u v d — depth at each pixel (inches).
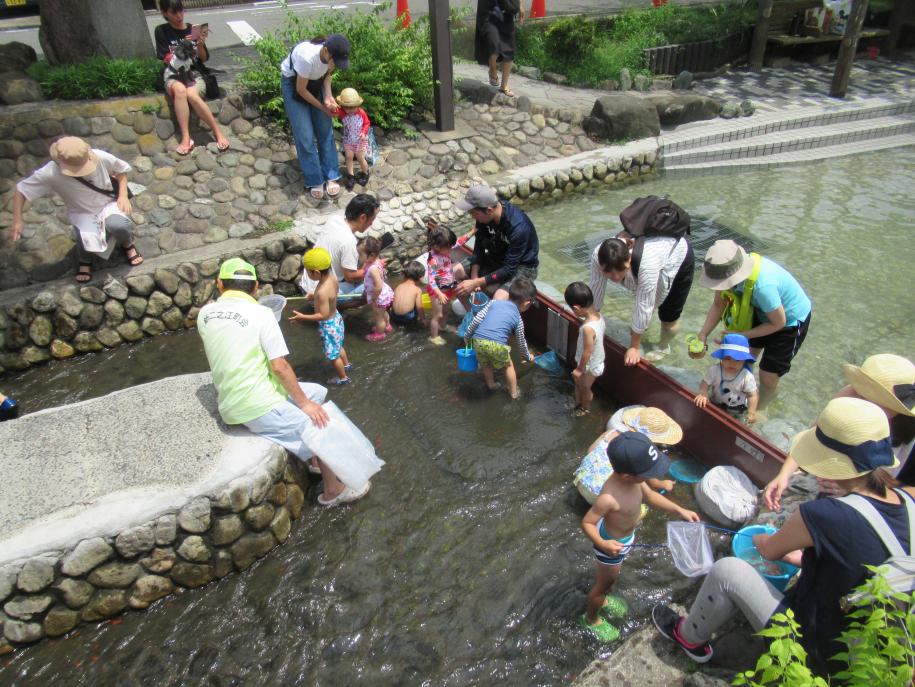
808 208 315.0
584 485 161.5
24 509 143.3
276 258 271.0
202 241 269.9
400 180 319.9
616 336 229.8
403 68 343.9
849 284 251.6
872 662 82.0
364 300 248.5
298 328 252.7
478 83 399.2
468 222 311.3
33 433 164.9
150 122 289.7
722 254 165.5
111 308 244.4
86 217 234.2
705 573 124.8
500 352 195.5
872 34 509.4
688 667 121.6
